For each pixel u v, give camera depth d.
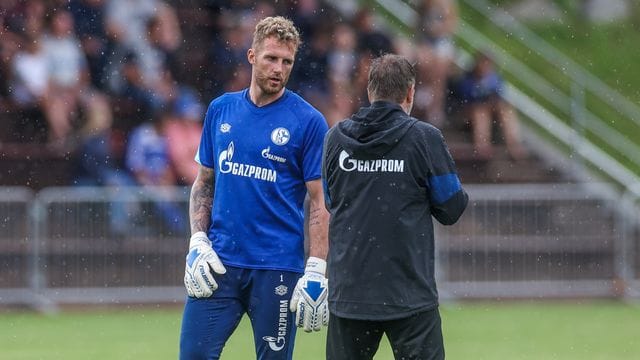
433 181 23.89
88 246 56.50
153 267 56.94
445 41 70.56
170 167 61.47
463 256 59.09
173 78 67.19
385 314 23.84
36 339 45.66
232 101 26.55
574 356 41.22
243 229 26.11
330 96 67.44
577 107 79.12
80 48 65.94
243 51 68.81
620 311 56.00
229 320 26.28
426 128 24.05
